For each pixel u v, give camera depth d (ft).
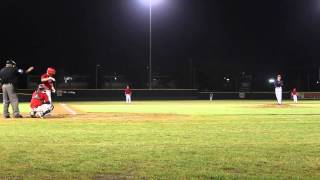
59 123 44.16
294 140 31.30
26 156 24.64
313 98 168.35
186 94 167.02
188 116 55.52
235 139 31.81
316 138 32.45
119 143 29.60
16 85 52.34
